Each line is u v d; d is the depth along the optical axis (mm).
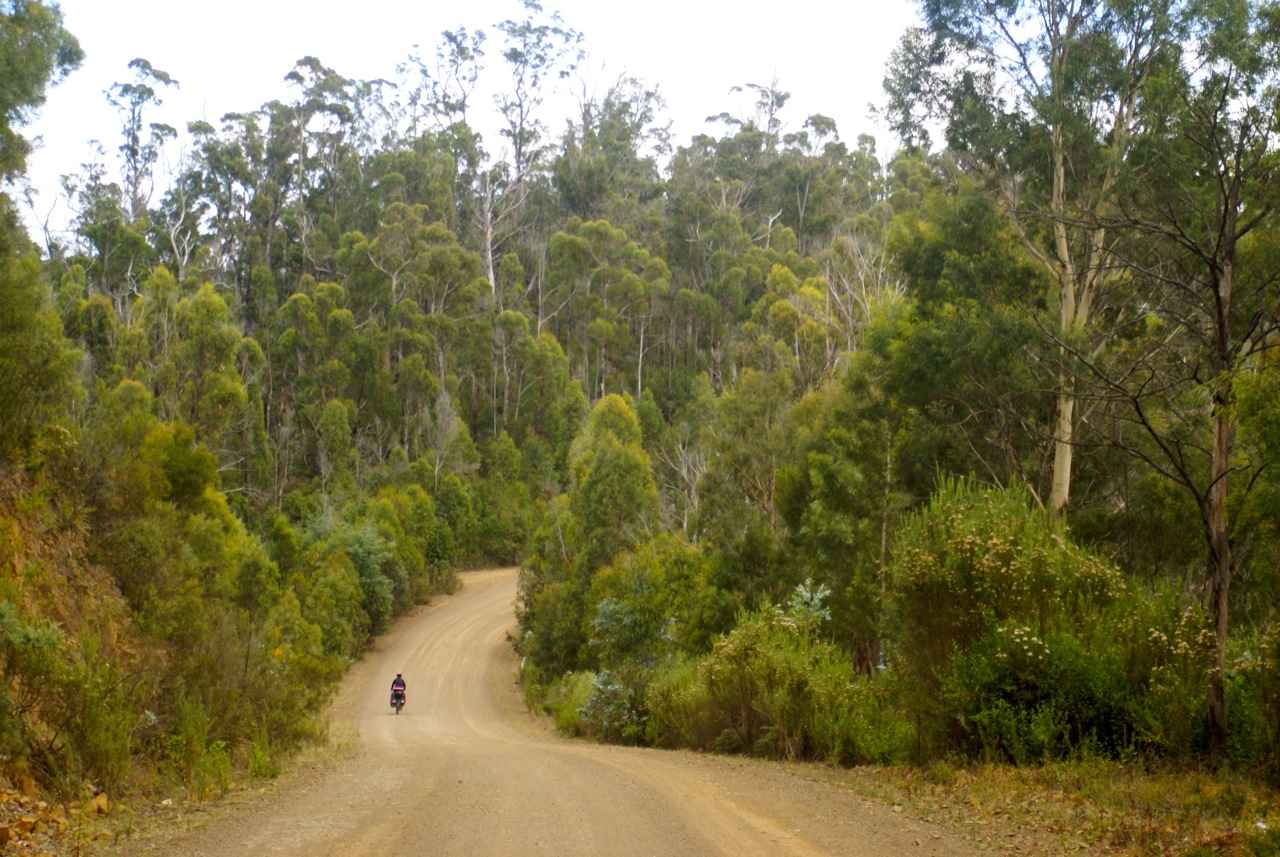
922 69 21641
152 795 10094
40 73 14086
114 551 16438
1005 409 21219
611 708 22203
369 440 78000
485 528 76938
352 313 83938
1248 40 12344
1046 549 12203
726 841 7621
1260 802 8453
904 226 24578
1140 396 12414
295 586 50094
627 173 117938
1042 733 10625
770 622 16938
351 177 103562
